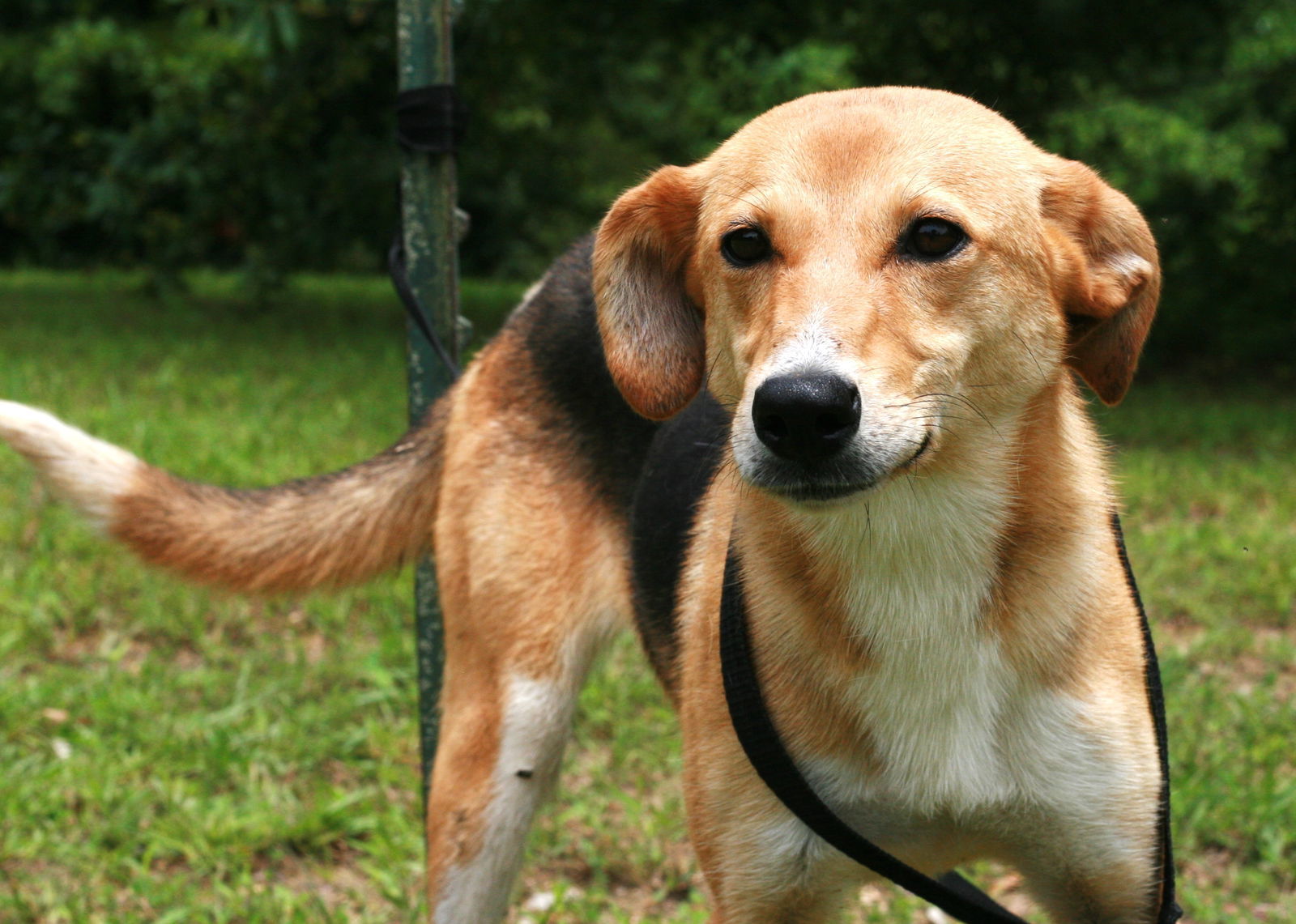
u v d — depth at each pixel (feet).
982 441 7.68
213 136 43.86
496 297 52.75
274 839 12.76
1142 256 8.20
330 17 38.58
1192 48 36.91
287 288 49.62
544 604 10.31
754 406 6.95
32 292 51.16
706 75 45.83
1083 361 8.61
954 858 8.57
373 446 24.82
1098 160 46.16
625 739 14.57
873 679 7.91
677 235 8.72
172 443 24.36
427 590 11.74
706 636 8.51
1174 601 18.43
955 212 7.35
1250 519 22.26
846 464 6.94
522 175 61.16
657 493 9.82
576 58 43.80
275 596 11.73
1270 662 16.80
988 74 38.22
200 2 40.83
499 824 10.22
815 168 7.57
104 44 55.42
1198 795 13.04
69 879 12.10
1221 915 11.64
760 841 8.17
